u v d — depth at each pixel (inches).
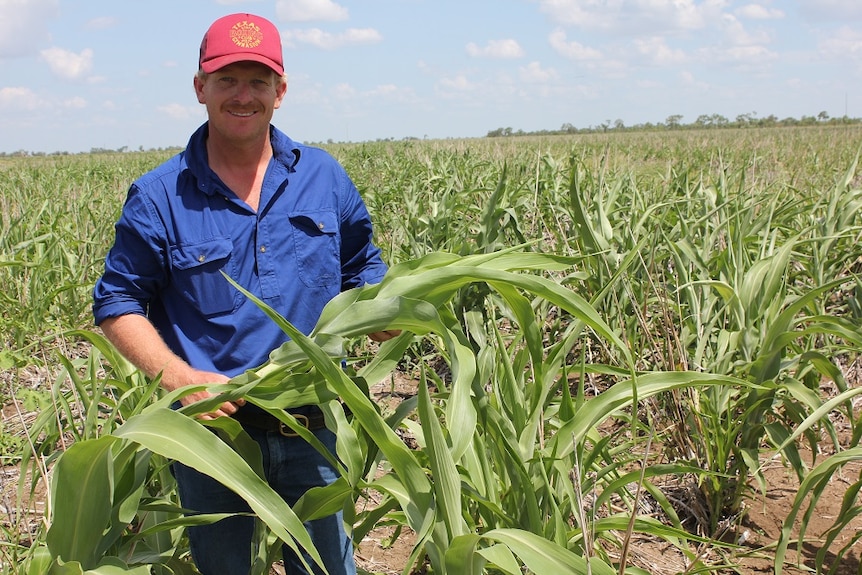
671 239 228.2
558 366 107.4
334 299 75.5
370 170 816.9
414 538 147.3
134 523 117.3
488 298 184.2
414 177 492.1
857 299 199.2
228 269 94.7
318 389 75.5
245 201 96.3
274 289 96.3
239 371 96.3
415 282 74.5
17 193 486.9
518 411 98.9
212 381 87.5
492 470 108.3
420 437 111.0
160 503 87.3
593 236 179.6
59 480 65.4
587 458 101.7
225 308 95.3
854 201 239.6
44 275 275.0
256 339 96.2
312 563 101.2
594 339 212.4
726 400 147.7
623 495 132.2
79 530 67.6
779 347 138.3
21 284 269.3
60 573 65.4
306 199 99.5
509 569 67.9
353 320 72.0
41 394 152.2
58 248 299.4
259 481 62.3
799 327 189.6
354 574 104.7
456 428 77.0
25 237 337.1
